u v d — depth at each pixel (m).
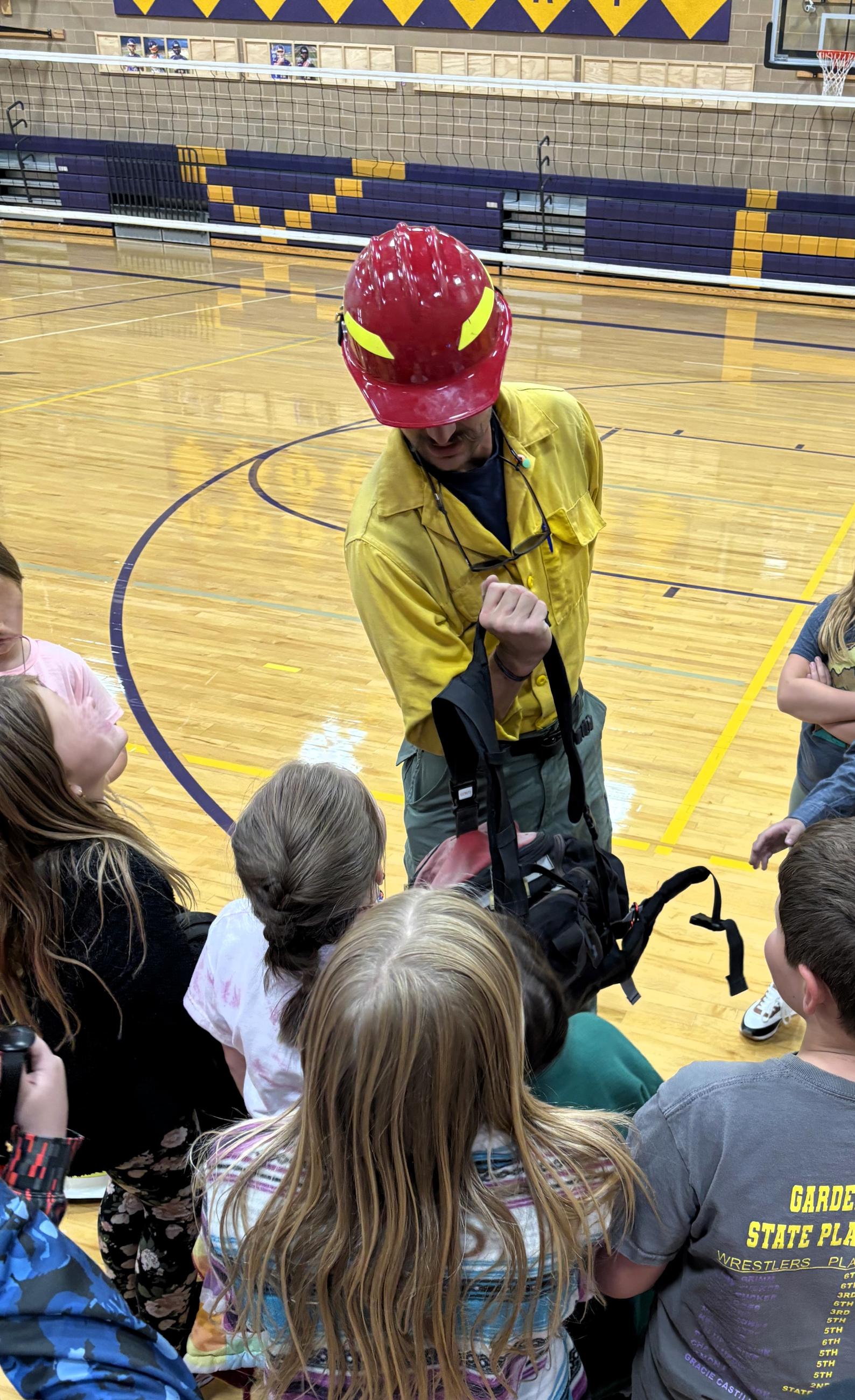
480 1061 1.04
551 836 1.75
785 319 11.84
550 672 1.68
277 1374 1.15
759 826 3.82
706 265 12.83
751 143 12.34
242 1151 1.20
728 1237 1.21
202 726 4.41
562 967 1.55
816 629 2.42
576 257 13.49
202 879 3.49
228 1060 1.70
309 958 1.47
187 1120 1.72
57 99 15.49
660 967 3.17
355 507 1.99
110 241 15.73
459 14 13.01
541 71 12.91
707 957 3.21
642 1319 1.53
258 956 1.61
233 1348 1.33
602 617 5.34
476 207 13.65
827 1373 1.25
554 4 12.53
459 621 1.99
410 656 1.91
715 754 4.25
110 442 7.79
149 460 7.46
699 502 6.77
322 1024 1.05
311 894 1.42
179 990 1.61
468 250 1.79
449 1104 1.02
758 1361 1.25
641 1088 1.48
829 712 2.32
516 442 1.93
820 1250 1.20
